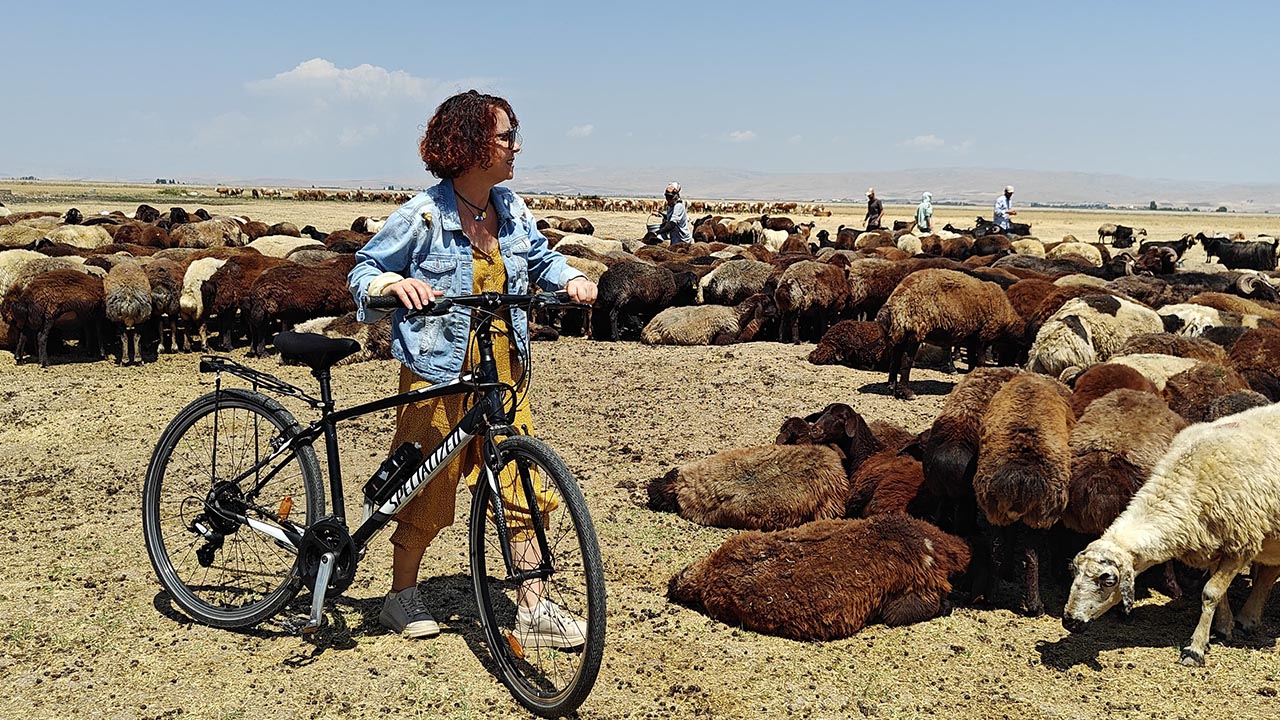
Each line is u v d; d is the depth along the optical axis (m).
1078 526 5.44
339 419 4.67
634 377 12.09
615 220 60.62
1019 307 12.41
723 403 10.53
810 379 11.98
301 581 4.63
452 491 4.69
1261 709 4.34
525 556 4.54
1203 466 4.75
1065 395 6.57
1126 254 28.47
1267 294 18.92
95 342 12.89
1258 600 5.11
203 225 26.45
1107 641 5.05
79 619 4.92
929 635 5.10
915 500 6.32
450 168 4.45
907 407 10.41
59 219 29.22
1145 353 9.09
